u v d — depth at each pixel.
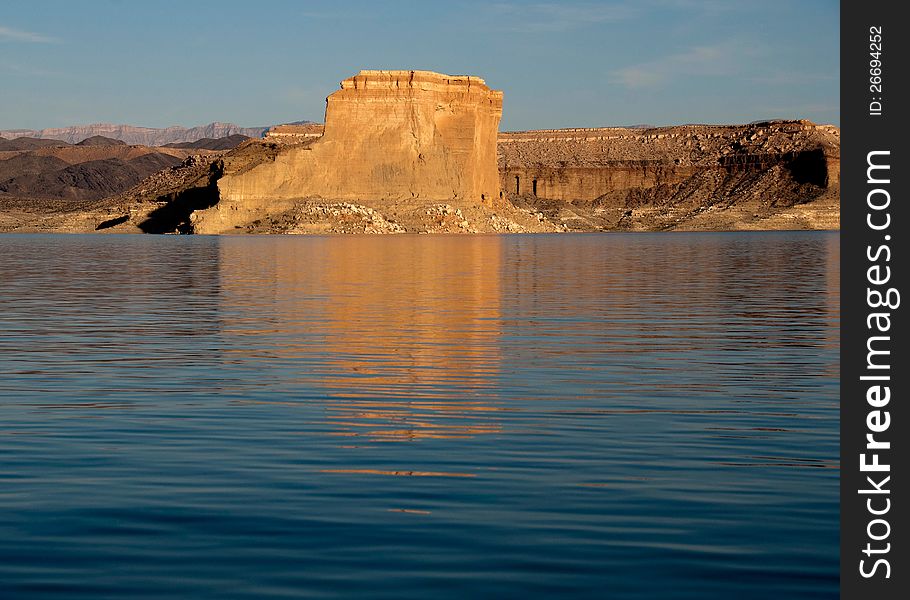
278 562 10.33
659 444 15.55
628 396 19.70
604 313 35.62
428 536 11.09
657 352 25.88
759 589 9.73
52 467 13.99
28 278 56.31
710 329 30.77
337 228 170.50
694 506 12.26
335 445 15.38
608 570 10.14
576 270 62.59
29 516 11.76
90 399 19.34
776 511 12.10
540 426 16.84
